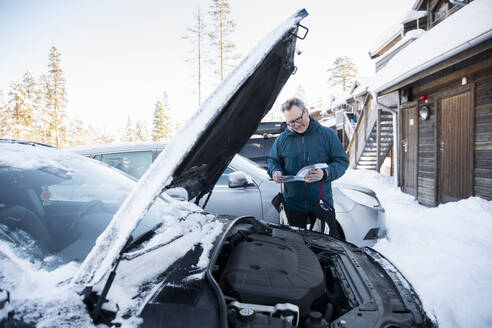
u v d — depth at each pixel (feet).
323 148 8.02
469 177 17.38
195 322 2.70
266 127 23.39
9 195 3.88
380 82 24.68
